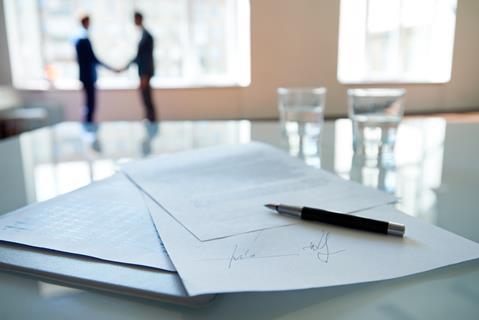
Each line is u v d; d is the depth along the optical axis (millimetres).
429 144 737
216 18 4465
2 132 3334
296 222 375
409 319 234
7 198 469
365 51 4645
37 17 4309
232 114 4508
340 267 289
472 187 481
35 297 261
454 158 631
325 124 1015
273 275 277
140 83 4008
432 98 4703
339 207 411
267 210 406
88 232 357
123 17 4359
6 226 368
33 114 3451
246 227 363
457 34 4574
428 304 248
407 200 437
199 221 378
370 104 670
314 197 445
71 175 573
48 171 597
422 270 284
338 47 4430
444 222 375
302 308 248
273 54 4371
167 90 4391
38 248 325
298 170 558
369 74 4750
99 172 589
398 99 671
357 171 571
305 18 4312
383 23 4594
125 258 306
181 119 4477
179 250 316
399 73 4758
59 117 3965
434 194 457
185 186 493
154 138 872
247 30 4336
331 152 703
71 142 834
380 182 511
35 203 443
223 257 305
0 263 300
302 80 4469
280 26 4309
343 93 4562
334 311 244
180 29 4469
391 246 322
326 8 4316
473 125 952
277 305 252
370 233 347
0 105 3650
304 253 312
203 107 4469
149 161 621
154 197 451
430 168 574
